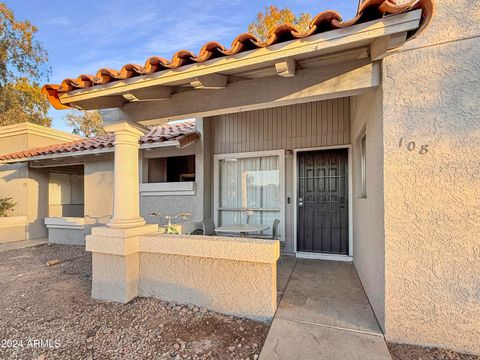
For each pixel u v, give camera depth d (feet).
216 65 8.70
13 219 27.02
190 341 8.62
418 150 8.22
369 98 11.02
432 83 8.11
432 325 8.05
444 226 7.97
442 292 7.97
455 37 7.89
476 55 7.73
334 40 7.42
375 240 9.98
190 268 11.09
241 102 10.67
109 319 10.11
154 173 24.45
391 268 8.46
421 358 7.57
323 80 9.46
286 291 12.57
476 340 7.66
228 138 22.38
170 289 11.44
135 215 12.43
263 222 21.18
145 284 11.94
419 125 8.22
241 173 22.15
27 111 50.65
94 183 24.99
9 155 26.81
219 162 22.79
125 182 12.14
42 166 27.61
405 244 8.33
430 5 6.34
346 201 18.93
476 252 7.69
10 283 14.30
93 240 11.79
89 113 77.61
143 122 12.60
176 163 26.45
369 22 7.04
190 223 18.63
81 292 12.84
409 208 8.30
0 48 43.04
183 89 11.69
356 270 15.78
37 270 16.94
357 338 8.50
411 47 8.29
